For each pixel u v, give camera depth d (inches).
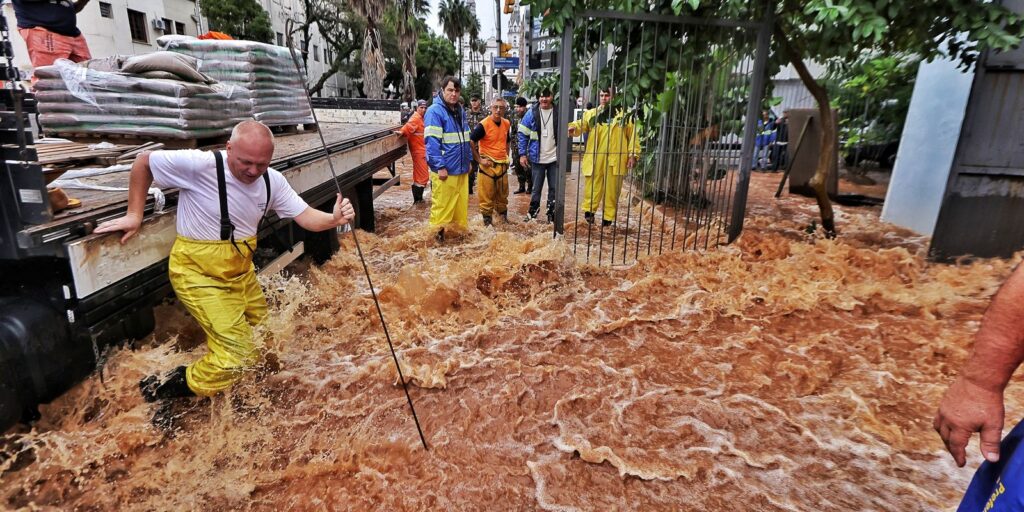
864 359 148.2
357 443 111.8
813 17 219.0
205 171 105.3
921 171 277.4
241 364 118.0
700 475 104.0
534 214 322.3
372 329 166.9
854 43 232.5
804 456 109.5
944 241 220.5
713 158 263.7
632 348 157.0
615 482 102.0
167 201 119.6
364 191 283.1
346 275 214.2
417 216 337.7
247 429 114.7
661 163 275.6
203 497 95.9
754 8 223.0
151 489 97.3
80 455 100.0
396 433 116.1
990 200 212.1
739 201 241.4
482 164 295.0
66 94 141.3
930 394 130.8
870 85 356.5
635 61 225.6
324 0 1456.7
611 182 289.0
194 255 110.6
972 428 53.1
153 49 1073.5
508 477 103.0
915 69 329.4
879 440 114.6
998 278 199.5
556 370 141.9
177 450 106.6
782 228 284.7
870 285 195.2
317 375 138.2
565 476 103.2
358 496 97.0
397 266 226.5
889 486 100.9
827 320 173.9
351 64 1733.5
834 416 123.0
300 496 97.0
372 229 292.0
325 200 202.1
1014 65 196.9
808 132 362.6
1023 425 51.2
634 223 305.4
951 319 173.0
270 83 235.1
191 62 167.8
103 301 99.1
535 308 182.5
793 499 97.8
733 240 246.2
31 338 92.1
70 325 99.4
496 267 203.2
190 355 129.4
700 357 151.3
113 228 98.9
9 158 88.2
